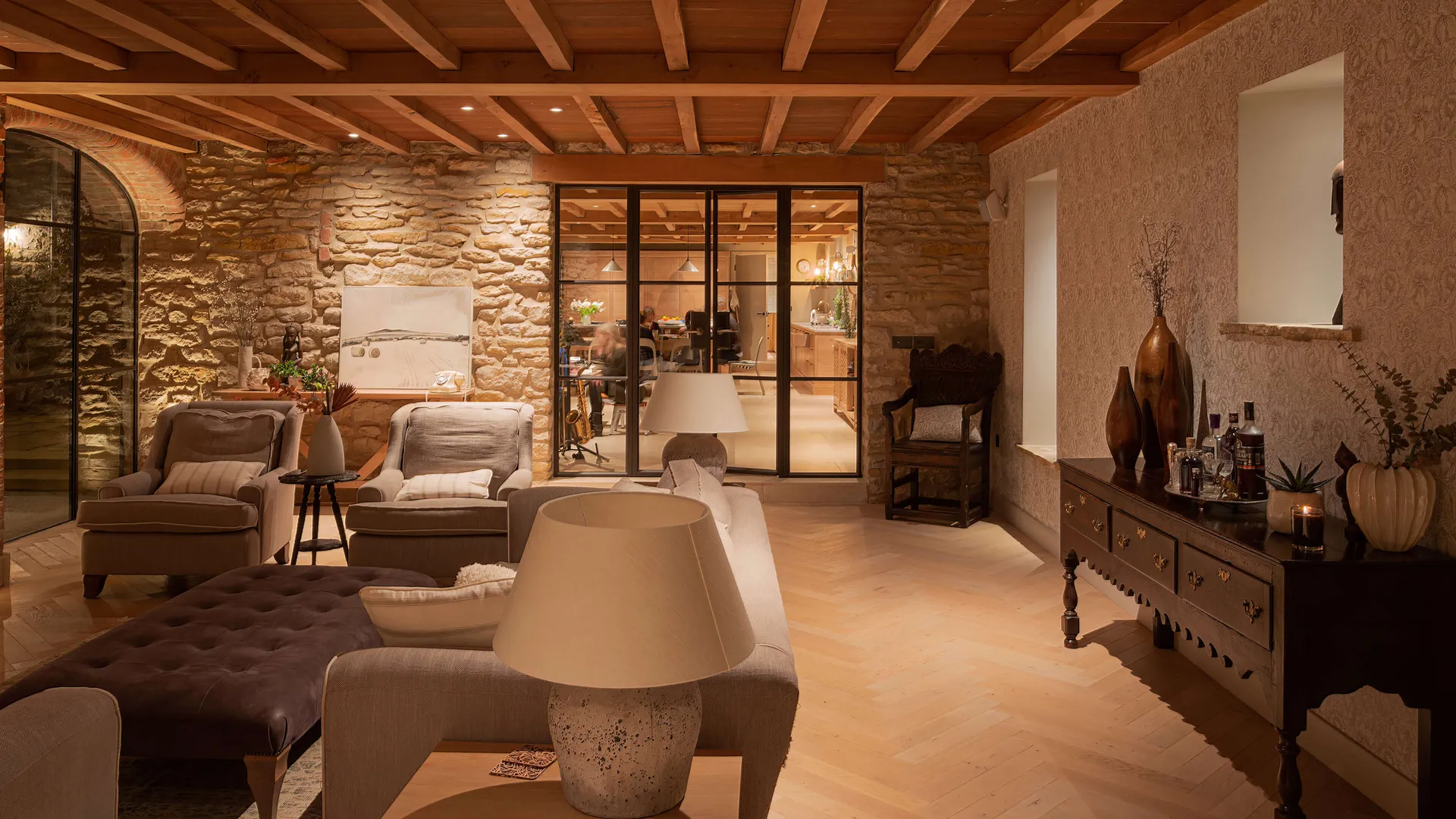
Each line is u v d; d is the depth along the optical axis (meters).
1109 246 5.16
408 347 7.41
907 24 4.33
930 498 7.25
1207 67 4.07
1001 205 6.92
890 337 7.50
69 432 6.95
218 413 5.69
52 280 6.71
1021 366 6.69
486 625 2.33
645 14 4.24
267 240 7.39
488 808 1.75
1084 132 5.51
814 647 4.31
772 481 7.62
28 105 5.56
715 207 7.65
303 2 4.12
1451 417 2.64
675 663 1.51
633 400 7.74
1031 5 4.05
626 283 7.69
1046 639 4.44
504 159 7.38
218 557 4.91
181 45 4.41
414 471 5.63
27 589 5.17
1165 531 3.29
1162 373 4.03
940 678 3.95
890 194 7.43
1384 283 2.95
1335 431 3.20
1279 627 2.54
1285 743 2.54
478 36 4.58
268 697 2.66
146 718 2.59
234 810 2.85
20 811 1.60
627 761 1.66
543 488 4.60
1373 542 2.64
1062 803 2.93
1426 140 2.75
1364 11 3.03
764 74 4.80
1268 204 3.81
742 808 2.14
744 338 7.74
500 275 7.42
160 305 7.45
